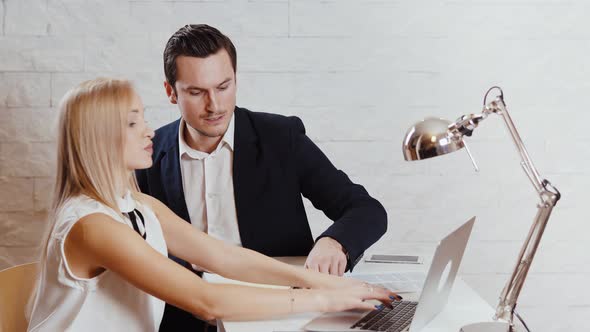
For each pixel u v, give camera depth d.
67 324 1.46
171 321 1.94
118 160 1.54
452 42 2.51
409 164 2.55
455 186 2.58
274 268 1.68
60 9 2.38
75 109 1.51
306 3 2.45
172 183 1.96
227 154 1.98
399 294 1.60
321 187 2.00
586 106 2.57
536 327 2.67
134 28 2.42
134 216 1.60
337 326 1.38
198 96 1.83
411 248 2.59
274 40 2.46
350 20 2.47
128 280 1.45
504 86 2.54
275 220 1.97
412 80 2.52
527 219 2.61
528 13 2.52
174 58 1.82
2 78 2.39
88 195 1.51
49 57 2.40
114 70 2.43
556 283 2.65
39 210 2.46
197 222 2.00
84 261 1.46
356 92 2.51
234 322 1.42
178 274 1.44
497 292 2.64
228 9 2.44
